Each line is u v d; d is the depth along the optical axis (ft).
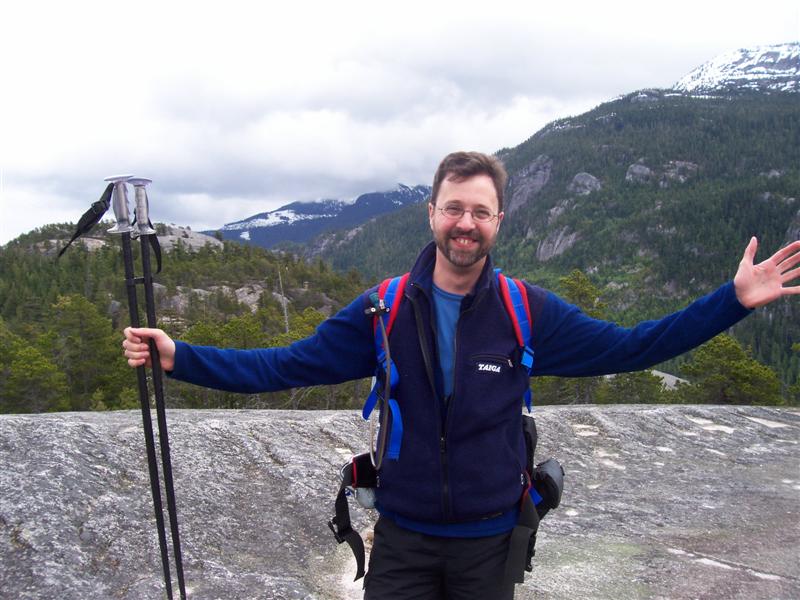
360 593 11.91
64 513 12.43
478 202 6.98
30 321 218.79
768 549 15.12
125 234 7.32
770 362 318.24
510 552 7.30
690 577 13.43
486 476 7.11
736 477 20.95
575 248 643.45
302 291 334.03
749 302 6.88
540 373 7.76
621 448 23.52
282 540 13.67
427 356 7.15
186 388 94.02
